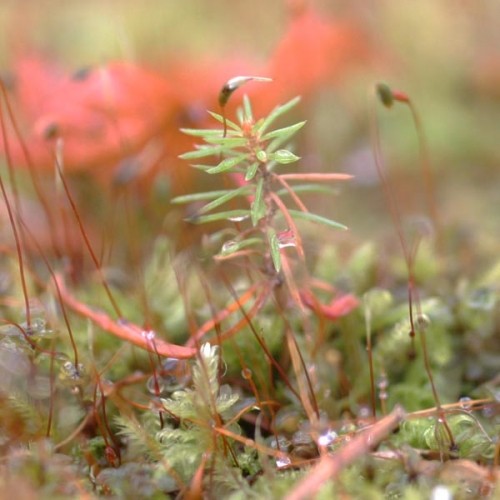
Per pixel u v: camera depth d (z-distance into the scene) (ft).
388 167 1.42
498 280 1.13
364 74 1.50
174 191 1.24
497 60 1.68
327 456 1.00
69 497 0.98
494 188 1.44
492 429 1.03
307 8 1.34
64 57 1.65
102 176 1.23
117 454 1.01
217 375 1.02
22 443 1.01
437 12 1.77
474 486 0.99
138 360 1.07
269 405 1.04
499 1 1.81
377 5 1.79
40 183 1.26
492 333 1.09
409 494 0.98
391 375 1.09
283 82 1.30
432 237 1.19
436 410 1.02
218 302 1.11
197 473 0.99
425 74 1.69
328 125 1.53
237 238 1.03
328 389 1.06
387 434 1.02
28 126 1.24
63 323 1.09
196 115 1.22
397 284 1.15
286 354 1.07
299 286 1.09
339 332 1.10
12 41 1.57
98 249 1.21
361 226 1.32
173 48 1.64
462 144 1.53
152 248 1.22
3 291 1.11
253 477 1.00
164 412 1.03
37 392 1.03
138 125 1.21
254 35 1.79
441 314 1.10
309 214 1.03
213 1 1.88
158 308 1.12
